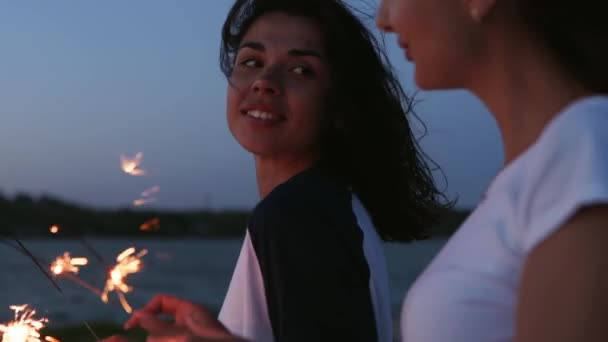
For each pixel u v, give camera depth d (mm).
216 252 145125
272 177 2301
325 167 2248
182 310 1527
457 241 1213
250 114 2232
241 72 2285
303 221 1931
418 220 2553
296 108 2201
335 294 1896
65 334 8172
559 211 954
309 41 2227
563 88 1110
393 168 2389
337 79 2258
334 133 2293
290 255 1911
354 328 1896
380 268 2047
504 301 1108
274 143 2209
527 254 995
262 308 1964
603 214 921
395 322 13594
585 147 985
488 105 1222
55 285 1676
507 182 1120
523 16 1139
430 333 1178
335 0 2266
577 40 1080
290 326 1870
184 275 83312
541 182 1037
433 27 1233
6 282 52906
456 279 1160
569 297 907
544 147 1049
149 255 1672
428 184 2617
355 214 2082
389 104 2387
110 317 21109
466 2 1171
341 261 1921
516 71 1152
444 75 1241
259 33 2264
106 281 1651
